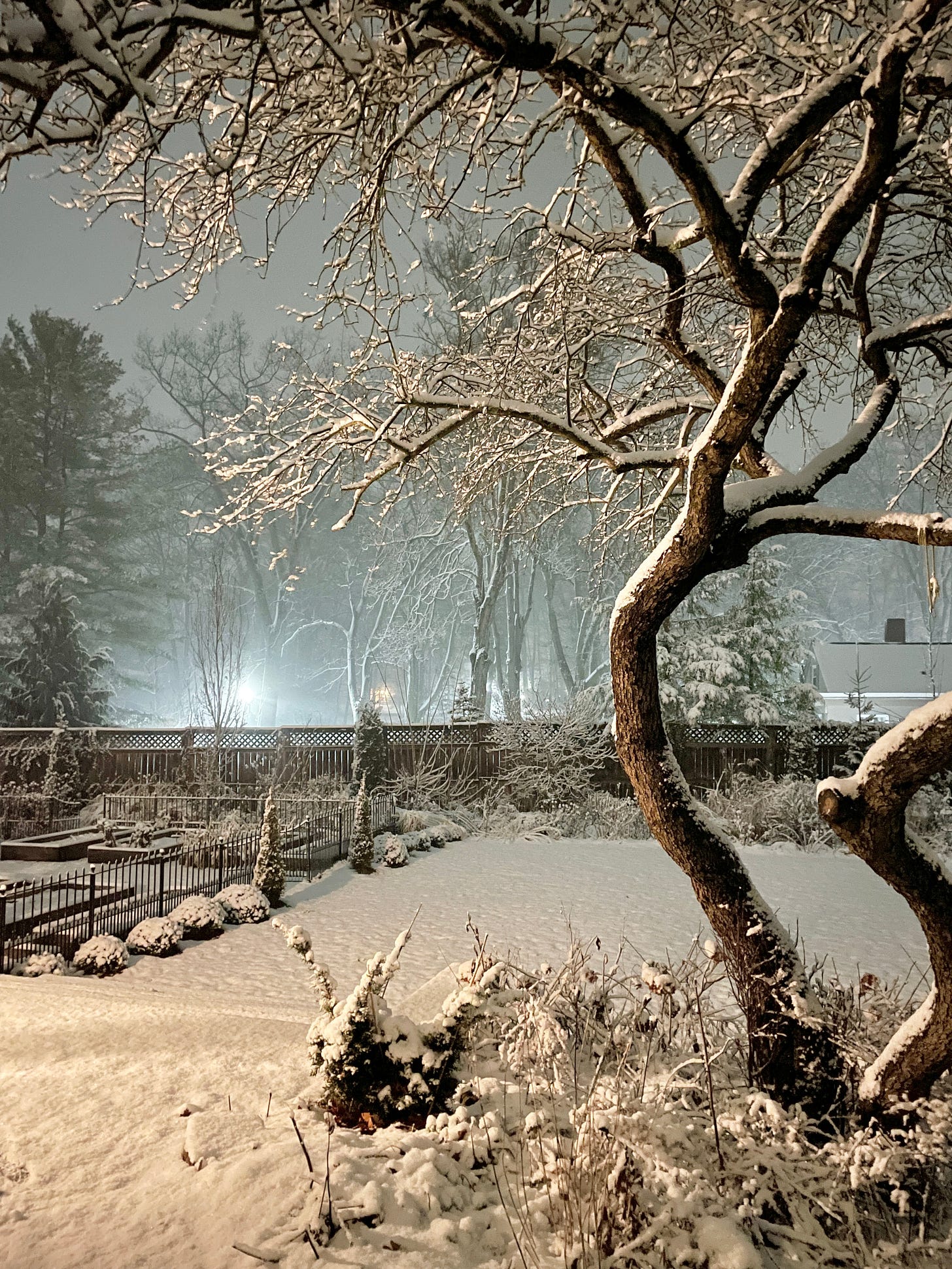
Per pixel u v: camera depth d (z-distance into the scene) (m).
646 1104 4.16
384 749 21.39
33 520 38.09
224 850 14.64
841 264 6.56
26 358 36.56
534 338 7.45
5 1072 6.22
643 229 5.07
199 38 4.30
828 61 4.23
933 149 5.59
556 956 9.84
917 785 4.07
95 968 9.25
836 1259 3.97
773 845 17.56
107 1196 4.11
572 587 49.22
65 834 17.83
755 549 25.02
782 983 4.89
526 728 21.47
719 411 4.66
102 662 30.17
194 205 5.48
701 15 4.30
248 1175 4.03
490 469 8.83
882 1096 4.48
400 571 43.00
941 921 4.25
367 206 5.18
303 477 7.20
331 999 5.26
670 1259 3.64
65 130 3.42
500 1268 3.58
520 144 4.82
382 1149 4.34
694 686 23.53
